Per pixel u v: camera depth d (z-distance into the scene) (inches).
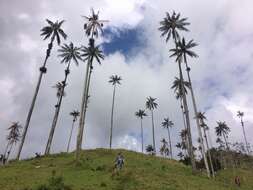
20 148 1987.0
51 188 932.6
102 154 2222.0
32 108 2128.4
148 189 1057.5
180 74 2149.4
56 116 2386.8
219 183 1658.5
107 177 1240.2
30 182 1087.6
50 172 1360.7
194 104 2159.2
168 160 2568.9
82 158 1897.1
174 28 2258.9
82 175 1283.2
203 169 3304.6
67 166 1561.3
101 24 2204.7
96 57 2149.4
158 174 1424.7
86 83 1979.6
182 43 2229.3
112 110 3469.5
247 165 4845.0
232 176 3363.7
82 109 1866.4
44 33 2453.2
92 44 2133.4
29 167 1598.2
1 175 1304.1
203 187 1338.6
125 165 1715.1
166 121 4714.6
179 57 2186.3
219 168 3693.4
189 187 1244.5
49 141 2288.4
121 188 1053.2
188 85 2450.8
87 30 2176.4
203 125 3550.7
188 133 1936.5
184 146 4448.8
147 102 4308.6
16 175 1289.4
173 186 1184.8
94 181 1152.2
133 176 1231.5
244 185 2738.7
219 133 4397.1
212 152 4928.6
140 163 1937.7
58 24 2438.5
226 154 4933.6
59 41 2449.6
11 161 1942.7
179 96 3152.1
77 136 1750.7
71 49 2655.0
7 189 959.0
